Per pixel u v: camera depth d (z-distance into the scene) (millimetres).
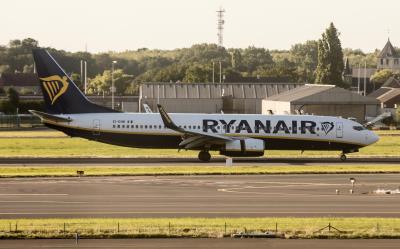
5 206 168875
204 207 169750
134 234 138875
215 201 177625
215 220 152875
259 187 199500
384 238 139250
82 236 137875
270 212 164625
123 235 138625
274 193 190125
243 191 192500
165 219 153750
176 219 154000
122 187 196750
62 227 144625
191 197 182875
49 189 192375
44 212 162500
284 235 139500
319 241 136500
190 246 132125
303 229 144375
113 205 171625
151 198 181000
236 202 176750
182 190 193125
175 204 173375
